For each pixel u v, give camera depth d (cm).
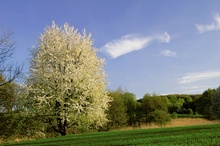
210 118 7025
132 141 1919
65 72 3522
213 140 1603
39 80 3528
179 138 1878
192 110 9744
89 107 3544
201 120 6262
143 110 6850
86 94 3509
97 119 3812
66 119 3391
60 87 3391
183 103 10019
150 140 1894
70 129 4059
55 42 3722
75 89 3488
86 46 3794
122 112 5659
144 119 6788
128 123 6662
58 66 3616
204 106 8831
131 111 6888
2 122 1612
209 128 2727
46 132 3584
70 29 3847
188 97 11175
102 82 3759
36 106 3331
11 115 1642
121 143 1845
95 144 1903
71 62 3578
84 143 2050
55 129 3547
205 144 1464
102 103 3728
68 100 3484
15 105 1695
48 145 2105
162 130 2936
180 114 8912
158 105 6769
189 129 2802
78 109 3409
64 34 3831
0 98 1638
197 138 1808
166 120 5869
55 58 3572
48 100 3459
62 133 3534
